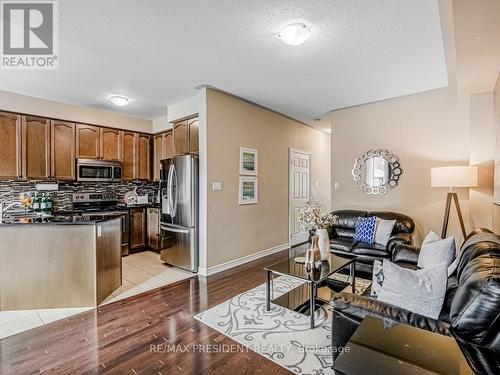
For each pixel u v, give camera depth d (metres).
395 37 2.49
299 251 5.14
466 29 2.12
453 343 1.21
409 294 1.52
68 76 3.39
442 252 2.25
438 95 3.93
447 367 1.07
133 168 5.30
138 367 1.87
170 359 1.95
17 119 4.00
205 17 2.17
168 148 5.25
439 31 2.39
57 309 2.73
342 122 4.83
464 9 1.86
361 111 4.62
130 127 5.26
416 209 4.13
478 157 3.63
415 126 4.12
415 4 2.03
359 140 4.64
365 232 3.89
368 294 2.10
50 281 2.75
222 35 2.44
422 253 2.47
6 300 2.70
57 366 1.87
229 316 2.57
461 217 3.48
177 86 3.73
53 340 2.18
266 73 3.29
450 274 2.14
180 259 3.99
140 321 2.48
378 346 1.19
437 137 3.96
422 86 3.78
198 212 3.92
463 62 2.72
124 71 3.23
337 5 2.04
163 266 4.21
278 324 2.42
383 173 4.40
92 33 2.41
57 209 4.62
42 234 2.74
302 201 5.82
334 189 4.93
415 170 4.13
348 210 4.46
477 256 1.66
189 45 2.62
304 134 5.91
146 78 3.45
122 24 2.27
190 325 2.41
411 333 1.29
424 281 1.53
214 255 3.90
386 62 3.00
